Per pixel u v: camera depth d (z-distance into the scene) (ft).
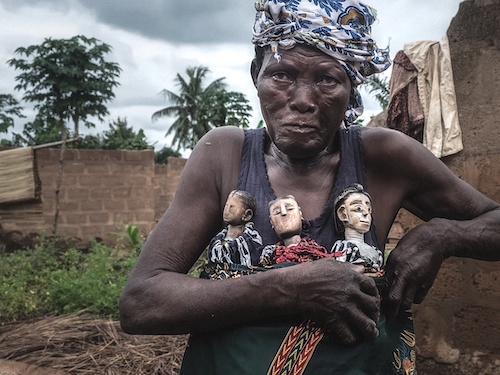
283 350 4.57
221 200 5.41
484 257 5.57
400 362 4.95
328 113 4.91
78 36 59.47
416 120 10.88
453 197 5.63
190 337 5.13
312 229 5.06
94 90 59.93
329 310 4.47
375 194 5.54
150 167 43.98
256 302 4.54
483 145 10.23
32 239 38.93
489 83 10.16
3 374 13.70
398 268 5.15
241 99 51.70
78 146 65.57
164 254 5.10
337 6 4.89
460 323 10.41
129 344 15.35
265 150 5.56
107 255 28.78
